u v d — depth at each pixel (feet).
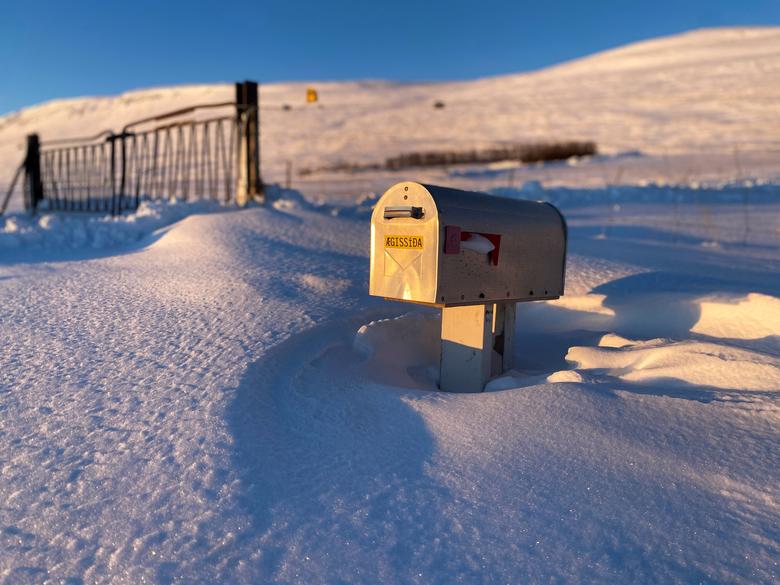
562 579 5.67
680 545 5.99
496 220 11.23
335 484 7.29
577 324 15.08
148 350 11.39
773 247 26.17
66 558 6.17
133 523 6.63
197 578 5.82
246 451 7.86
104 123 279.08
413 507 6.80
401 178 106.32
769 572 5.58
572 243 24.09
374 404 9.37
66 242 25.22
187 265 18.12
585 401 8.76
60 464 7.79
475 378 11.38
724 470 7.05
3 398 9.67
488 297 11.19
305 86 362.33
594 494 6.82
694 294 14.01
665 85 210.18
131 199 38.09
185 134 144.56
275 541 6.29
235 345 11.30
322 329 12.41
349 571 5.87
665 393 9.11
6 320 13.66
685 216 37.73
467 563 5.93
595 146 130.82
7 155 203.72
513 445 7.91
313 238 21.18
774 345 11.18
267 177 122.72
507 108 205.98
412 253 10.52
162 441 8.17
